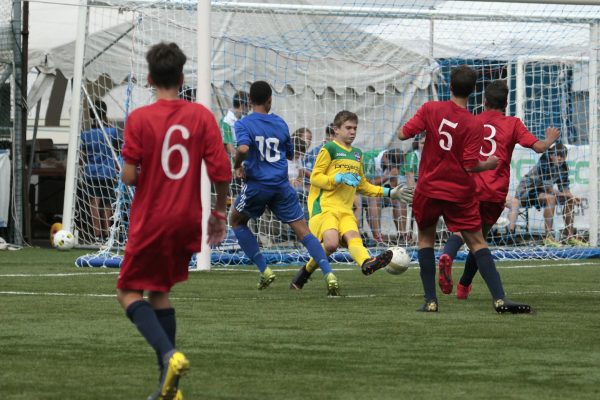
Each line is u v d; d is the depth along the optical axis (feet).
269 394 37.35
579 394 37.68
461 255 116.57
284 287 80.38
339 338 51.34
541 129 137.80
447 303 69.05
